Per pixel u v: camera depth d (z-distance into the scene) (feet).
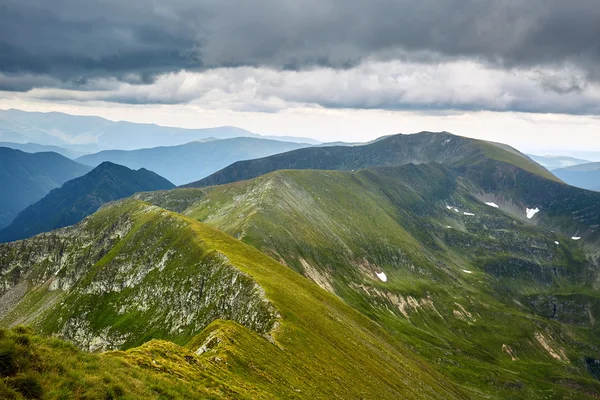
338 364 301.84
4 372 84.69
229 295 399.03
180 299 480.23
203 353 218.18
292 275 534.37
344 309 534.78
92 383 95.71
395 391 335.26
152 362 142.61
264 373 208.85
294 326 314.96
